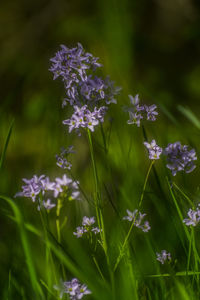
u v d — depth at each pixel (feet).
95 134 3.11
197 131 3.31
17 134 5.84
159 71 6.66
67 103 2.74
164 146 3.08
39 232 2.62
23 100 6.34
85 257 2.87
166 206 2.86
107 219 3.04
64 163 2.78
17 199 3.02
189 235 2.74
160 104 3.26
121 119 3.32
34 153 4.84
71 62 2.66
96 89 2.69
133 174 3.15
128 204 2.99
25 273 2.83
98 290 2.66
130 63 5.71
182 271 2.77
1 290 2.85
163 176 2.99
